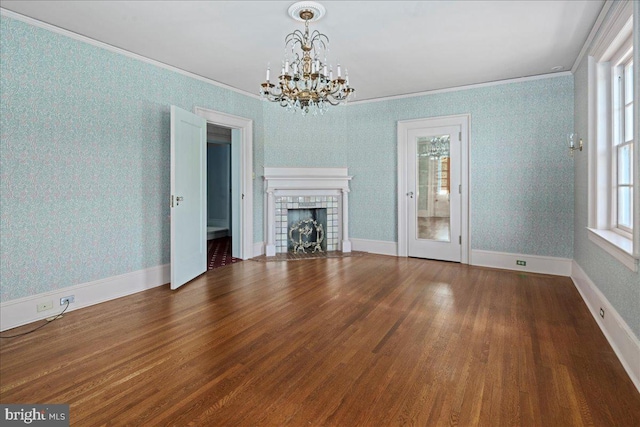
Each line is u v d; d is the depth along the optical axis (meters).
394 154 5.50
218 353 2.34
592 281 3.17
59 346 2.44
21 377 2.04
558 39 3.31
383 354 2.32
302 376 2.06
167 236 4.05
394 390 1.92
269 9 2.75
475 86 4.77
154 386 1.95
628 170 2.80
